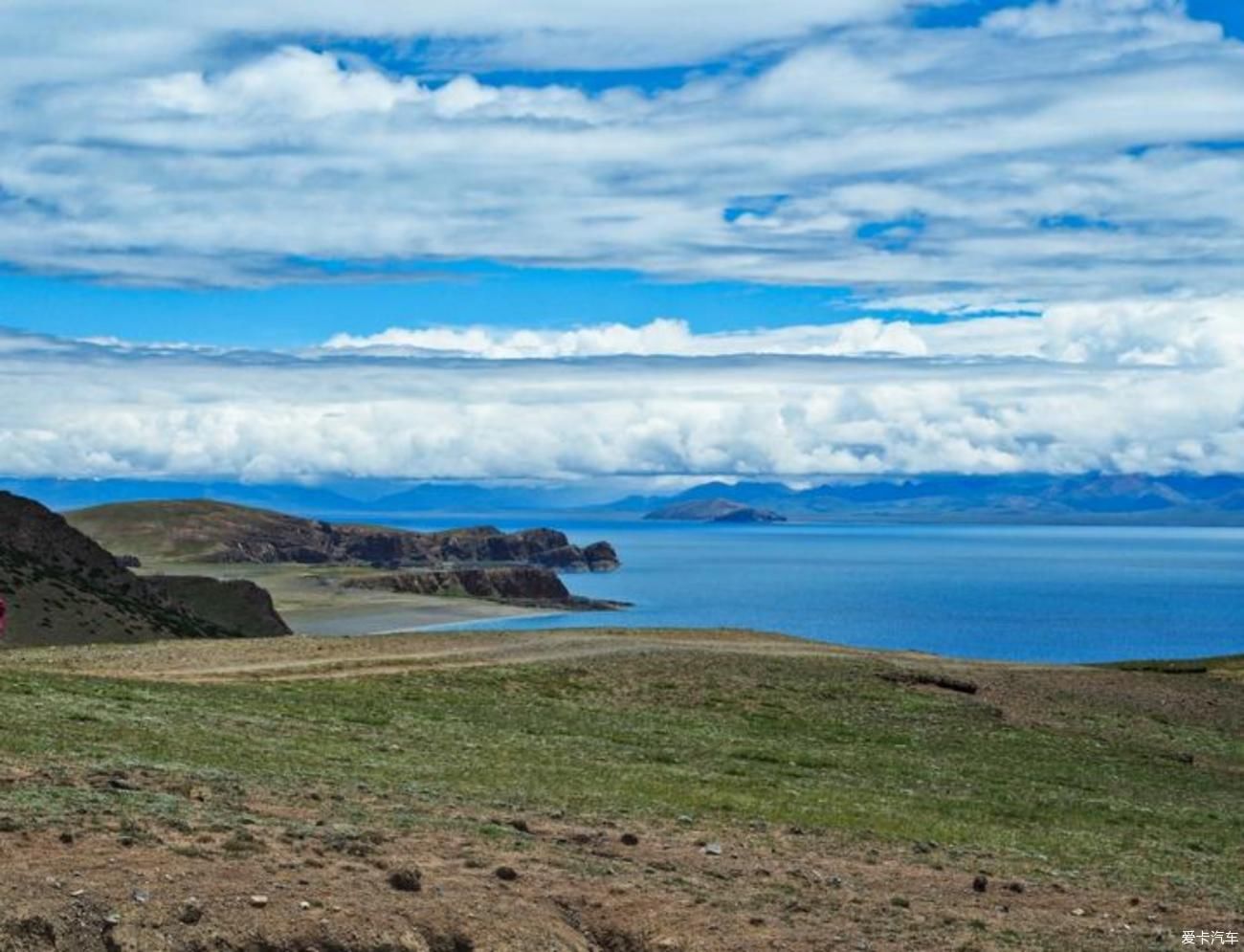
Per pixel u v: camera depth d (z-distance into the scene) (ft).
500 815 71.72
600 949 52.29
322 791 73.00
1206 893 73.20
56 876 48.80
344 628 511.81
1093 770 133.39
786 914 56.54
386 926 48.62
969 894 64.69
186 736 91.81
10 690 105.40
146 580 388.37
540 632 210.79
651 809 81.61
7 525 318.04
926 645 535.19
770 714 151.64
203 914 47.50
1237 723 172.96
